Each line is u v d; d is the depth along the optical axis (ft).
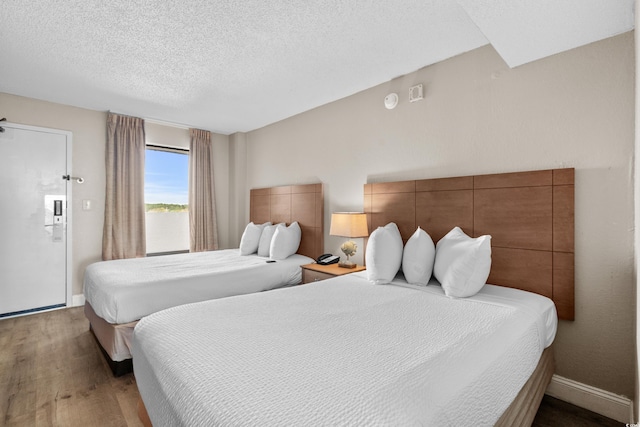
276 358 3.61
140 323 5.06
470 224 7.68
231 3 6.02
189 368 3.45
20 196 10.91
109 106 11.91
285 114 12.87
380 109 9.82
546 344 5.71
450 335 4.32
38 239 11.25
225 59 8.23
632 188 5.73
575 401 6.31
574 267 6.32
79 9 6.21
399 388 3.00
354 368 3.37
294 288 7.00
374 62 8.43
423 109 8.76
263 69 8.80
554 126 6.59
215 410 2.76
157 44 7.52
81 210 12.09
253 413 2.64
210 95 10.76
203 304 5.70
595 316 6.13
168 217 14.65
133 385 6.72
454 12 6.29
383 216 9.51
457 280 6.25
